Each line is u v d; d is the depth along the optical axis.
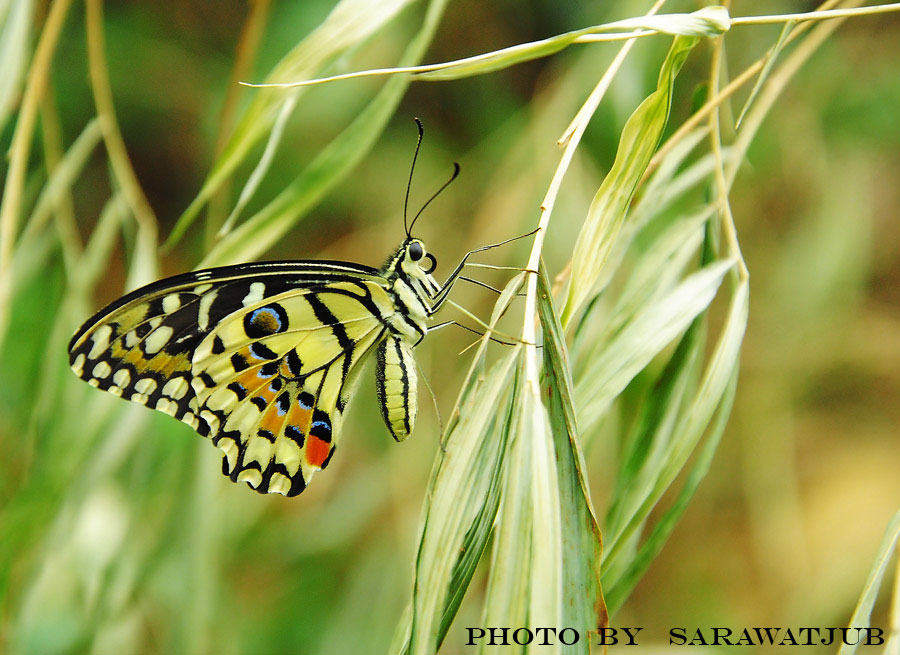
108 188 0.67
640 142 0.43
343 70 0.46
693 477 0.44
